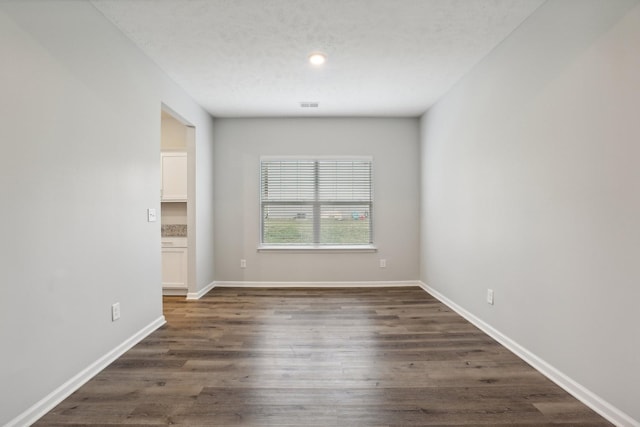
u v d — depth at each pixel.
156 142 3.07
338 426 1.67
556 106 2.07
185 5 2.21
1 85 1.57
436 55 2.93
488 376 2.17
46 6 1.83
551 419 1.72
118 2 2.17
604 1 1.73
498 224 2.74
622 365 1.65
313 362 2.38
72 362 2.01
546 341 2.18
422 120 4.66
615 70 1.67
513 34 2.53
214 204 4.77
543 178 2.20
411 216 4.81
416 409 1.82
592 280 1.82
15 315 1.64
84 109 2.13
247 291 4.50
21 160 1.67
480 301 3.06
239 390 2.01
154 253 3.04
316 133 4.79
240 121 4.78
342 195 4.84
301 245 4.82
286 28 2.50
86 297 2.14
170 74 3.30
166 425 1.68
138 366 2.32
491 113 2.84
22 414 1.67
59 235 1.92
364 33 2.57
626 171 1.62
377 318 3.37
